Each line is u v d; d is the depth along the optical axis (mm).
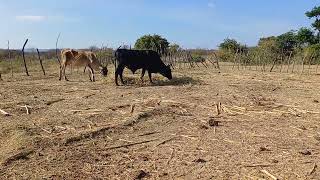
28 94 14984
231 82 19156
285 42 43219
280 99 14312
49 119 10891
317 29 41500
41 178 6945
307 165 7586
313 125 10641
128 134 9641
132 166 7570
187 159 7922
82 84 18266
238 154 8227
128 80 19578
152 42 42219
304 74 23984
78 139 9164
